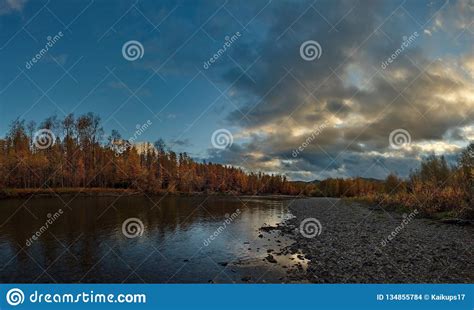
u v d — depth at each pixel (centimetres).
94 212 4147
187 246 2331
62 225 3122
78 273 1714
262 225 3431
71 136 7612
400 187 5566
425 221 3369
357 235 2628
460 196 3472
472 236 2462
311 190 13075
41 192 6300
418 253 1950
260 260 1970
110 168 8044
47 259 1955
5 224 3142
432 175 4488
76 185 7325
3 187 5941
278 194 12950
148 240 2514
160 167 9325
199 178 9938
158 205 5400
